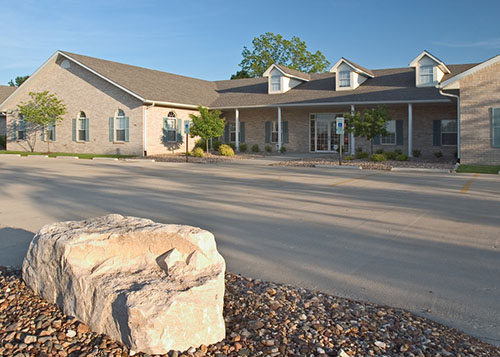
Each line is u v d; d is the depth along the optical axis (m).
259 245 6.52
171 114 28.16
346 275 5.21
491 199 10.74
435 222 8.15
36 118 28.66
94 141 28.64
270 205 9.91
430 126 26.03
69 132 29.89
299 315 3.89
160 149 27.39
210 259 3.81
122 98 27.11
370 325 3.73
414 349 3.35
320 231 7.42
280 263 5.66
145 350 3.17
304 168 19.16
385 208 9.57
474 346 3.47
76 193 11.68
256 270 5.37
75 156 26.66
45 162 22.73
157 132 27.12
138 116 26.41
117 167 19.78
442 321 3.99
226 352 3.29
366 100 24.81
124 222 4.30
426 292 4.68
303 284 4.89
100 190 12.28
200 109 26.06
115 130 27.61
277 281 4.98
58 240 3.85
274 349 3.32
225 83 35.06
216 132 26.11
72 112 29.62
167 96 27.44
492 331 3.79
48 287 3.96
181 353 3.23
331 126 29.06
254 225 7.86
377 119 21.73
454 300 4.47
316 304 4.18
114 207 9.56
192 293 3.36
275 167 19.67
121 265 3.79
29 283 4.25
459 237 7.04
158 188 12.73
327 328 3.65
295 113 29.95
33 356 3.16
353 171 17.88
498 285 4.89
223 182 14.17
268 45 49.78
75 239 3.79
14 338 3.38
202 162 22.16
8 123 33.34
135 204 9.96
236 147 28.91
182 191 12.11
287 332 3.58
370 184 13.66
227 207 9.63
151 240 3.84
